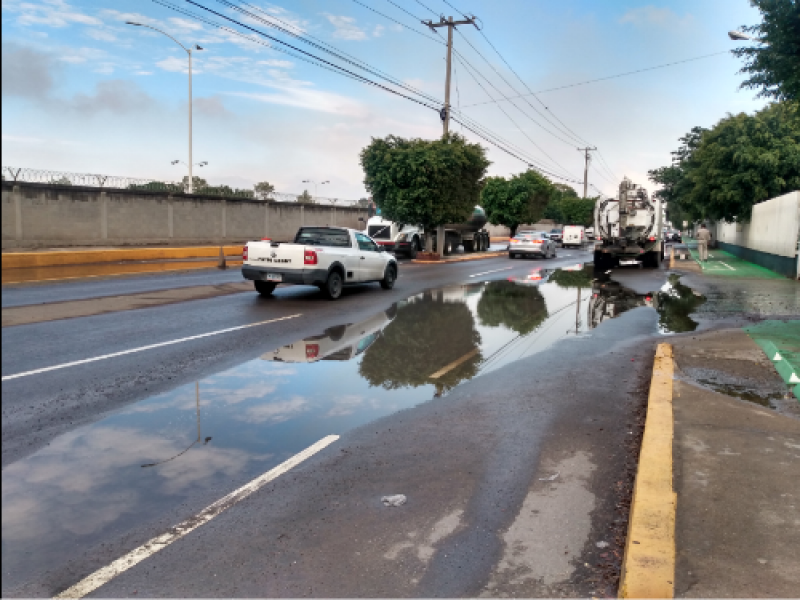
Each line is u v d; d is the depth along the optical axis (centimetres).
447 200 2872
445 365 805
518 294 1648
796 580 304
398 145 2888
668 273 2411
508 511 399
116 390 653
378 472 460
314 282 1385
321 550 351
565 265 2955
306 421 574
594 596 307
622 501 412
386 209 2902
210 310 1210
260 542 360
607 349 918
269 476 451
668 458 438
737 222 3462
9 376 690
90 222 2628
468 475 455
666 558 315
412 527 378
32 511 392
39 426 541
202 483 438
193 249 2634
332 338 972
